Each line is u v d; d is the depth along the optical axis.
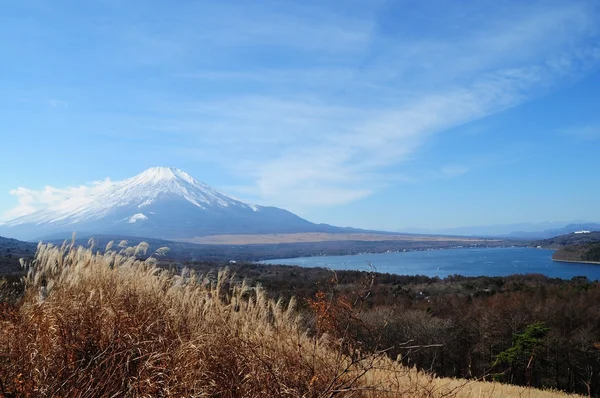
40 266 5.75
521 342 20.67
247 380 4.18
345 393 4.15
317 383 4.24
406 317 20.19
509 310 31.94
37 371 3.80
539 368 27.44
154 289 5.64
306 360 4.58
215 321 5.13
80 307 4.73
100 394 3.74
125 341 4.32
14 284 6.05
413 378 4.94
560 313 33.69
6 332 4.37
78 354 4.22
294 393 4.06
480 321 28.47
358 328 4.78
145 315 5.02
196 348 4.27
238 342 4.63
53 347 4.18
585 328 30.44
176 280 5.99
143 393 3.73
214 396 4.07
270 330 5.19
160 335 4.62
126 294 5.38
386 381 4.66
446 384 6.18
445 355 25.12
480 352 27.00
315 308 4.91
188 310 5.47
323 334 4.81
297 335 4.98
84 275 5.60
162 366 4.03
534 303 35.88
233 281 6.05
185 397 3.74
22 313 5.02
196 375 3.99
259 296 5.67
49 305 4.84
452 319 28.23
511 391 9.55
